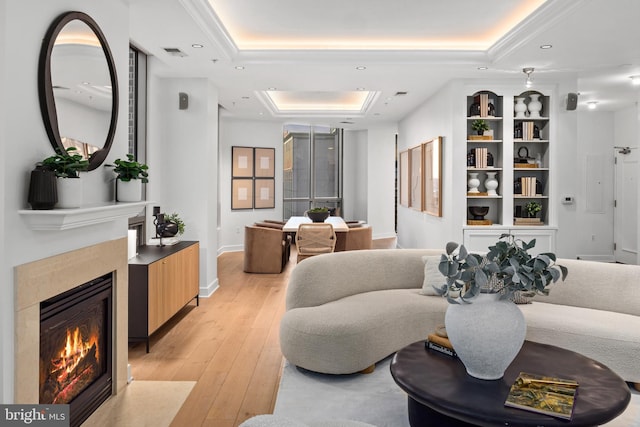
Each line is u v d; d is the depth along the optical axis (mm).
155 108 5730
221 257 9039
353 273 4281
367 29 4750
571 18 3816
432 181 6785
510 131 5977
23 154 2201
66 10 2561
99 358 3004
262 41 5133
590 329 3305
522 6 4156
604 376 2400
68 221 2281
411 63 5195
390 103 7672
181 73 5691
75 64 2623
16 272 2111
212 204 6188
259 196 10109
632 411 2846
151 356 3832
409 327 3744
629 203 8281
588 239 8758
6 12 2074
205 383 3309
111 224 3084
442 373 2449
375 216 11406
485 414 2021
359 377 3377
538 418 1976
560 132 5953
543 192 6203
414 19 4469
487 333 2279
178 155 5941
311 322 3422
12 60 2117
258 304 5539
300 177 11391
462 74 5637
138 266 3830
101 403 2969
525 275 2293
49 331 2404
